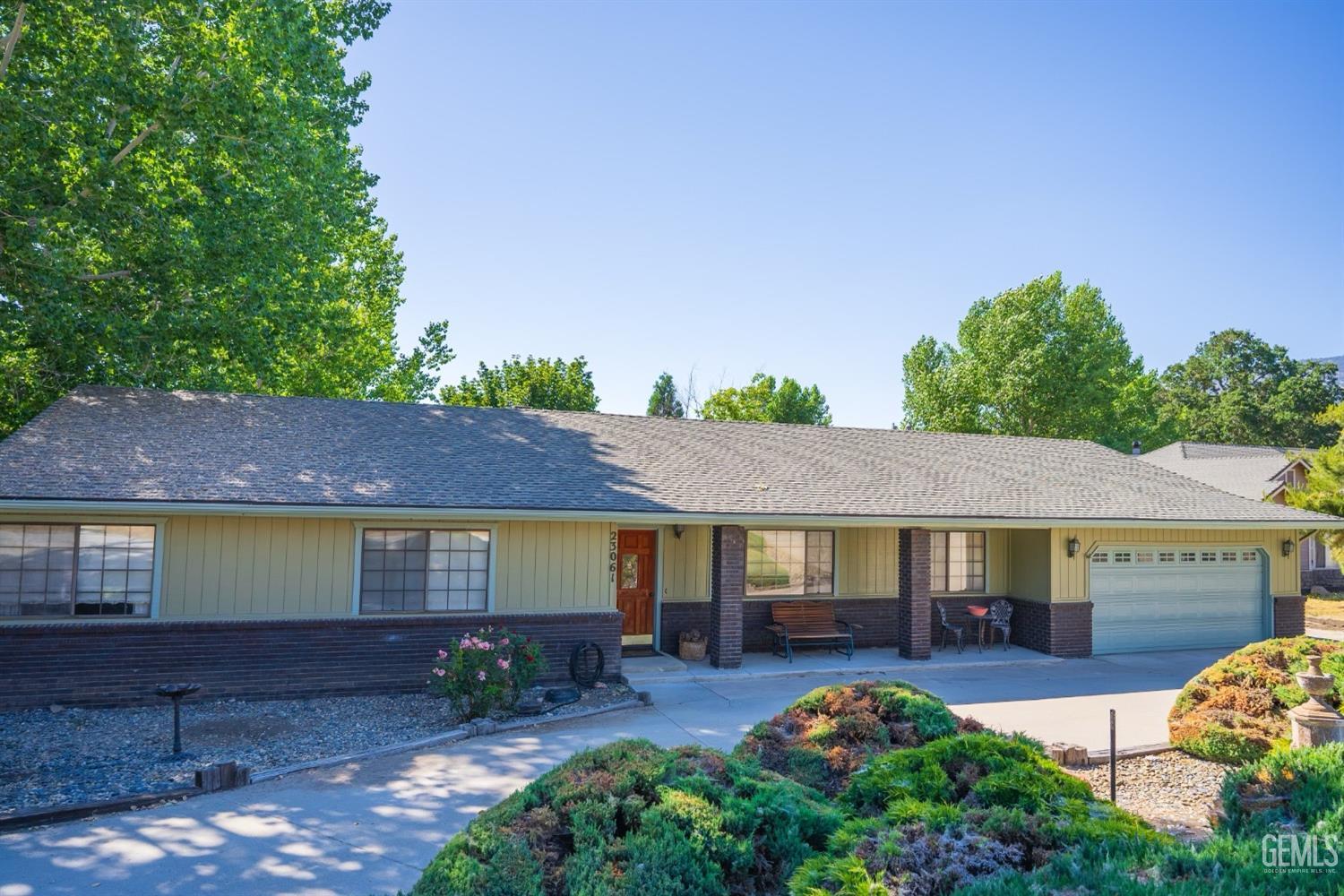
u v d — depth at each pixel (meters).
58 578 11.55
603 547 13.76
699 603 16.12
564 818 4.44
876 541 17.28
